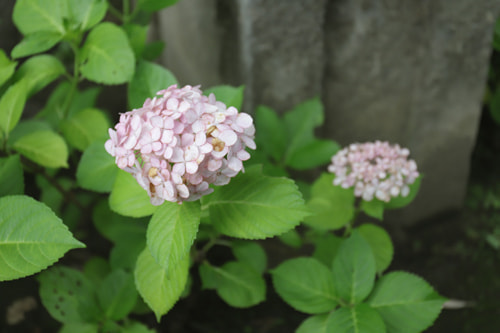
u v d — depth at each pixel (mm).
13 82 965
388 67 1130
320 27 1083
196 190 790
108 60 933
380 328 899
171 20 1217
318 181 1029
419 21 1097
